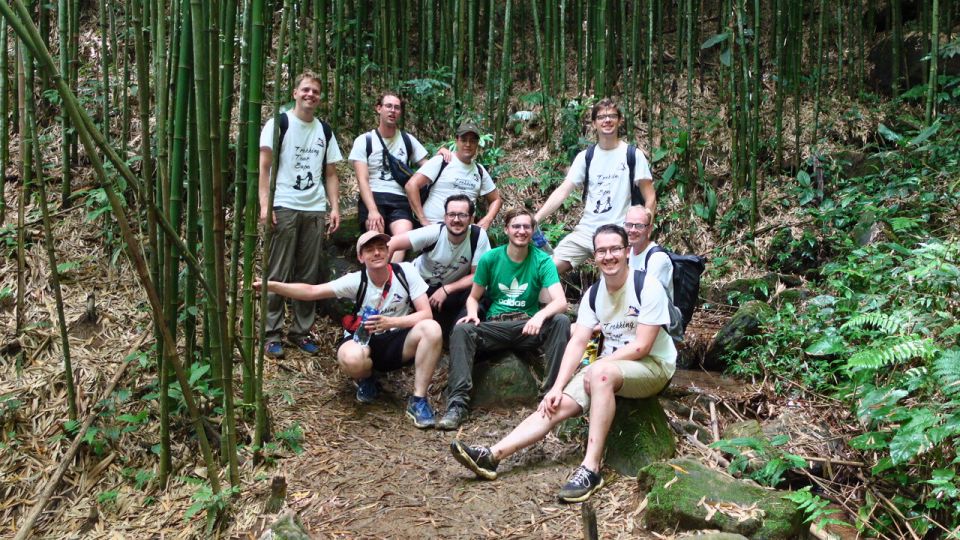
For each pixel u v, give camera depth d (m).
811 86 5.97
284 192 3.94
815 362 3.70
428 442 3.36
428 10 5.64
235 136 4.73
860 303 3.72
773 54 6.12
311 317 4.06
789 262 4.85
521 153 5.65
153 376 3.44
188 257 2.65
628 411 3.14
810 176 5.36
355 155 4.34
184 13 2.96
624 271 3.11
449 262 4.04
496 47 6.68
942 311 3.22
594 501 2.87
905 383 2.88
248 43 3.06
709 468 2.86
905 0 6.36
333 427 3.43
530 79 6.35
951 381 2.62
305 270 4.09
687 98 5.86
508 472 3.09
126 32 4.39
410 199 4.28
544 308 3.77
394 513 2.80
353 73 5.77
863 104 5.93
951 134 5.25
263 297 3.12
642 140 5.69
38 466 3.04
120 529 2.79
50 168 4.53
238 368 3.70
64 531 2.80
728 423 3.52
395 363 3.61
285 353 3.95
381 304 3.59
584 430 3.30
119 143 4.64
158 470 3.05
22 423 3.21
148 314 3.82
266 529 2.68
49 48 5.12
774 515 2.59
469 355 3.61
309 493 2.92
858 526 2.62
